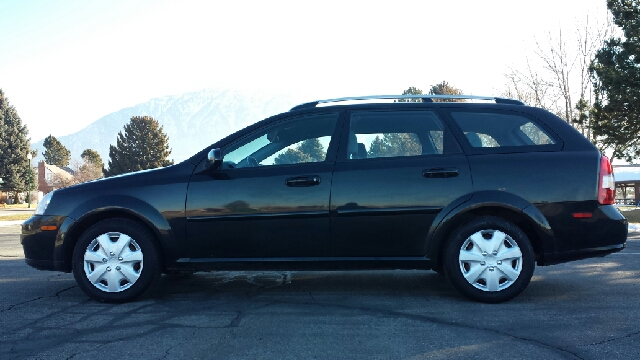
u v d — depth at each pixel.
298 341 3.81
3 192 67.31
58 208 5.07
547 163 4.84
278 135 5.14
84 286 4.96
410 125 5.09
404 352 3.58
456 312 4.53
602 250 4.79
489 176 4.82
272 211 4.86
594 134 21.08
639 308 4.64
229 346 3.72
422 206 4.80
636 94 18.75
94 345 3.76
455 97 5.20
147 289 4.97
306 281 5.89
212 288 5.57
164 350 3.64
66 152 130.25
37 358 3.52
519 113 5.09
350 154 5.00
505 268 4.76
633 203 50.72
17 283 6.04
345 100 5.28
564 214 4.77
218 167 4.95
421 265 4.87
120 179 5.11
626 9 19.78
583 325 4.14
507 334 3.93
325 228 4.84
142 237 4.93
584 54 25.58
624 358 3.44
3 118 66.44
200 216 4.89
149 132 79.31
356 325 4.18
